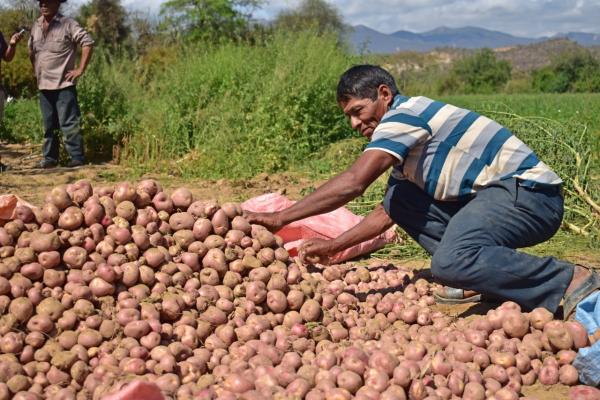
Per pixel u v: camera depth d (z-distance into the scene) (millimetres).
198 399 2709
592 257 5391
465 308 4203
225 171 9336
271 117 10508
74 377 2861
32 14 18844
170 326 3219
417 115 3715
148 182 3658
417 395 2887
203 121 10766
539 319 3436
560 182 3836
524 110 16609
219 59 12039
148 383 2510
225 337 3295
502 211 3699
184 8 23172
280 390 2836
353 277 4512
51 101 9734
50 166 9930
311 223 5172
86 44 9500
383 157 3602
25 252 3176
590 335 3359
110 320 3115
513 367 3223
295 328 3432
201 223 3646
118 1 25969
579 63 61625
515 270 3590
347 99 3848
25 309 3008
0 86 9492
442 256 3672
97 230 3383
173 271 3492
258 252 3695
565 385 3238
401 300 4035
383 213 4246
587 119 12383
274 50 12438
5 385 2658
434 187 3852
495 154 3768
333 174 9133
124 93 11414
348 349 3066
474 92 64625
